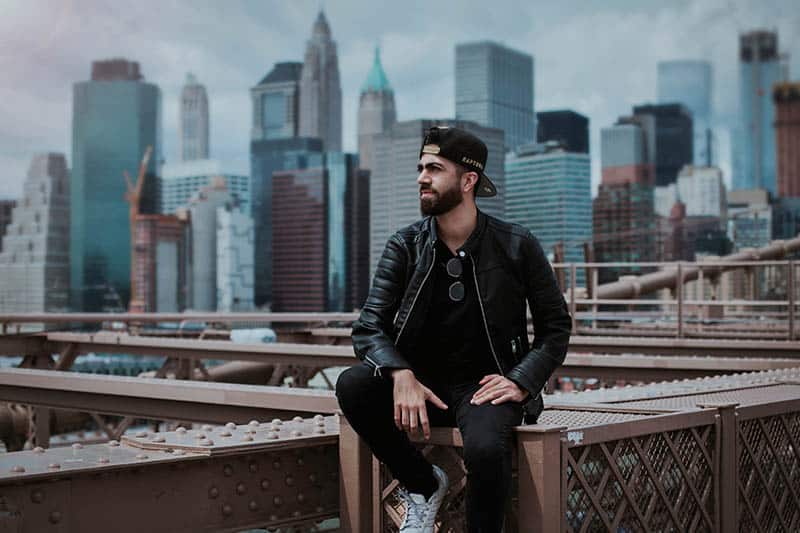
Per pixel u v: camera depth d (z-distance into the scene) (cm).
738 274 2105
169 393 539
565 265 1237
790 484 425
